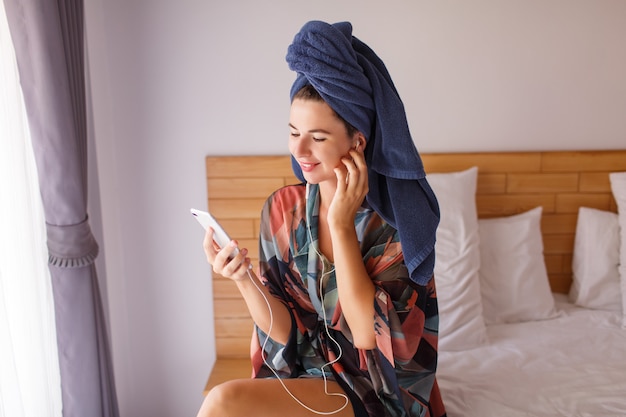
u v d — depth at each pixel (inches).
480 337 86.3
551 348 83.1
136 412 104.0
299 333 64.5
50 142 69.8
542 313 92.7
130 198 97.7
